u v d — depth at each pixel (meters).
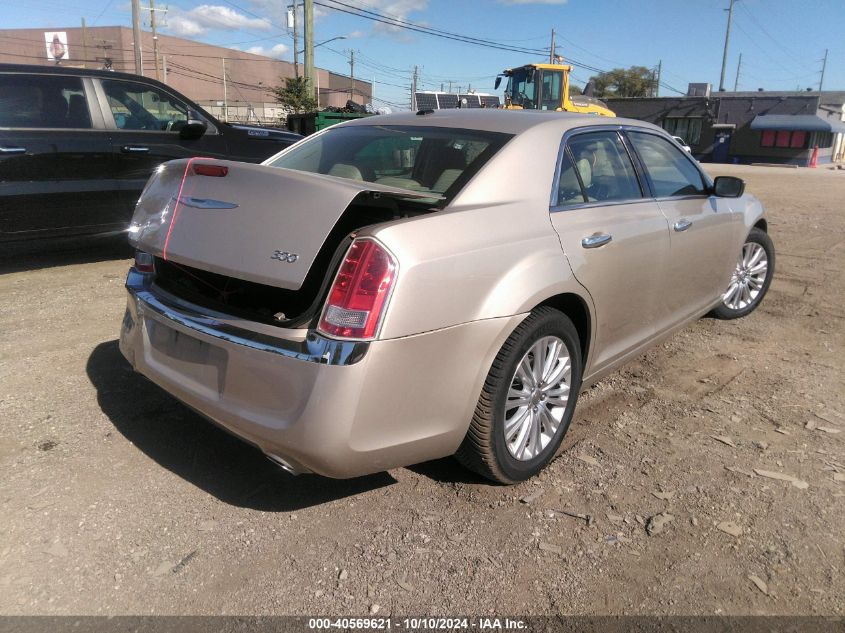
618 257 3.37
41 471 3.00
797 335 5.19
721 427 3.63
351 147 3.61
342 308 2.35
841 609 2.33
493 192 2.97
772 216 11.82
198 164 2.82
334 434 2.34
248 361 2.50
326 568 2.48
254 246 2.50
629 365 4.52
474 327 2.61
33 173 5.99
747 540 2.68
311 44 27.77
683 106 45.72
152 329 3.00
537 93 20.41
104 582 2.36
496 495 2.96
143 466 3.08
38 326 4.82
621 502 2.92
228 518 2.74
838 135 49.72
